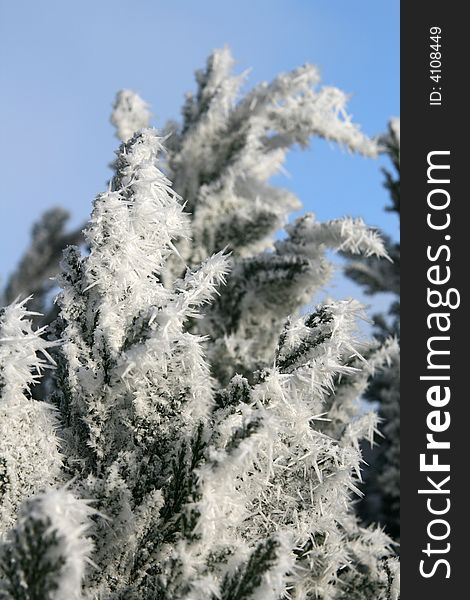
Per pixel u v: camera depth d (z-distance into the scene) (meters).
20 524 0.75
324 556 0.89
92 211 0.88
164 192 0.90
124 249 0.88
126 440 0.89
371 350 1.05
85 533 0.84
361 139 1.38
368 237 1.10
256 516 0.87
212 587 0.79
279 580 0.79
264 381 0.86
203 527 0.82
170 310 0.86
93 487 0.85
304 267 1.15
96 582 0.85
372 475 1.97
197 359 0.88
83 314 0.89
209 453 0.82
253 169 1.41
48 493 0.76
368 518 1.90
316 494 0.89
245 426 0.82
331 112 1.37
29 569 0.75
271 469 0.84
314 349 0.88
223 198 1.30
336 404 1.03
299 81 1.35
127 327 0.88
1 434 0.83
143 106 1.38
